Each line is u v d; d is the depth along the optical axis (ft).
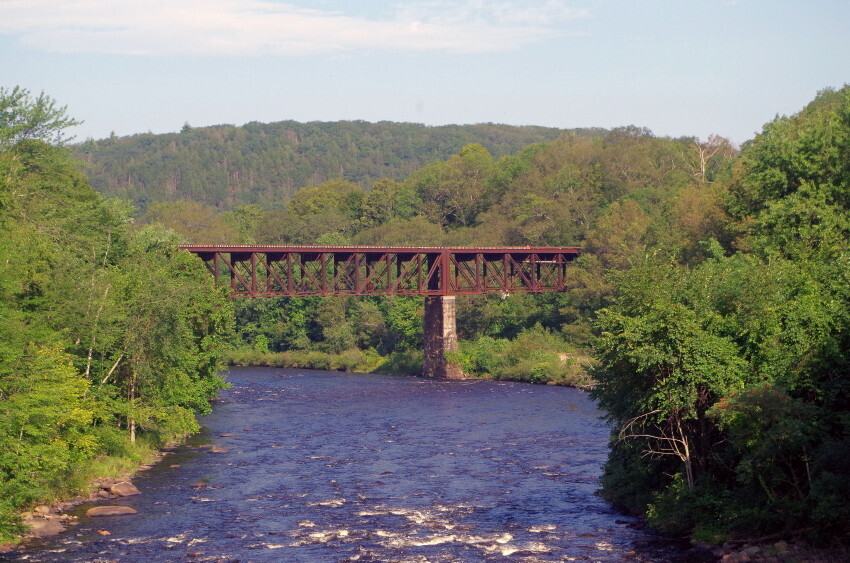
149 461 174.60
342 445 195.52
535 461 174.09
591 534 120.26
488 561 109.09
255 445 195.62
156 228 281.13
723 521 113.29
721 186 257.55
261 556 111.96
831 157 187.21
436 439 202.90
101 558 110.93
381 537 120.47
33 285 150.00
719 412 108.47
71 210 194.18
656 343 116.06
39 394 123.75
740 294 120.26
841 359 111.75
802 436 103.35
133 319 168.04
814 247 156.66
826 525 100.17
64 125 212.23
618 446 139.85
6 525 116.06
